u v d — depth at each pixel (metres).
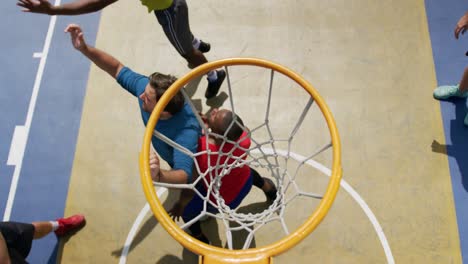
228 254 2.07
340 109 4.10
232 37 4.52
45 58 4.52
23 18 4.73
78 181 3.93
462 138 3.90
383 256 3.49
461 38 4.34
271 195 3.60
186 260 3.57
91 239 3.68
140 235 3.67
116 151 4.04
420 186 3.73
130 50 4.51
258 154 3.87
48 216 3.80
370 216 3.64
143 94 2.92
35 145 4.10
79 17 4.71
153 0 3.28
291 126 4.03
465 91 3.92
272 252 2.06
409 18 4.50
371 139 3.95
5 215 3.82
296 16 4.59
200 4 4.72
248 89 4.24
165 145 2.90
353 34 4.46
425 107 4.06
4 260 2.43
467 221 3.57
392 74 4.23
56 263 3.61
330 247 3.54
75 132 4.14
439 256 3.46
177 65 4.41
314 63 4.34
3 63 4.51
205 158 2.92
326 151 3.90
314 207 3.67
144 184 2.21
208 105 4.18
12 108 4.29
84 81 4.38
